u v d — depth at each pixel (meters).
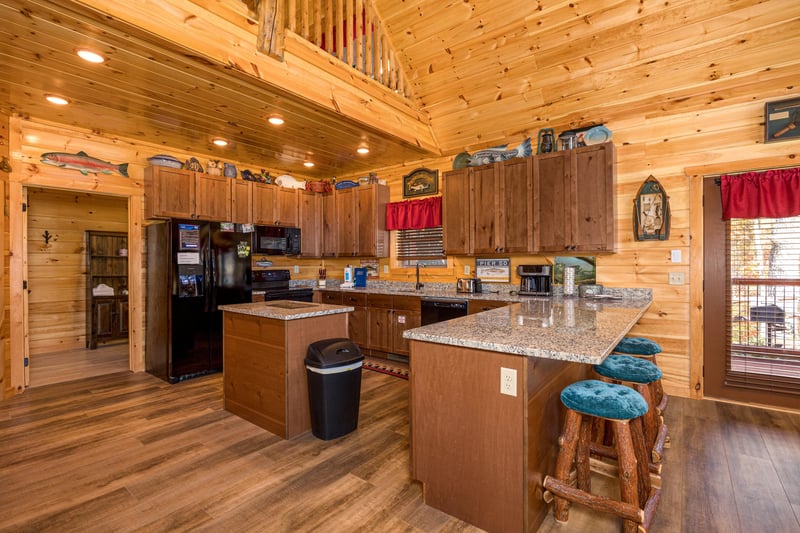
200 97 3.10
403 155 4.86
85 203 5.62
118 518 1.85
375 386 3.82
